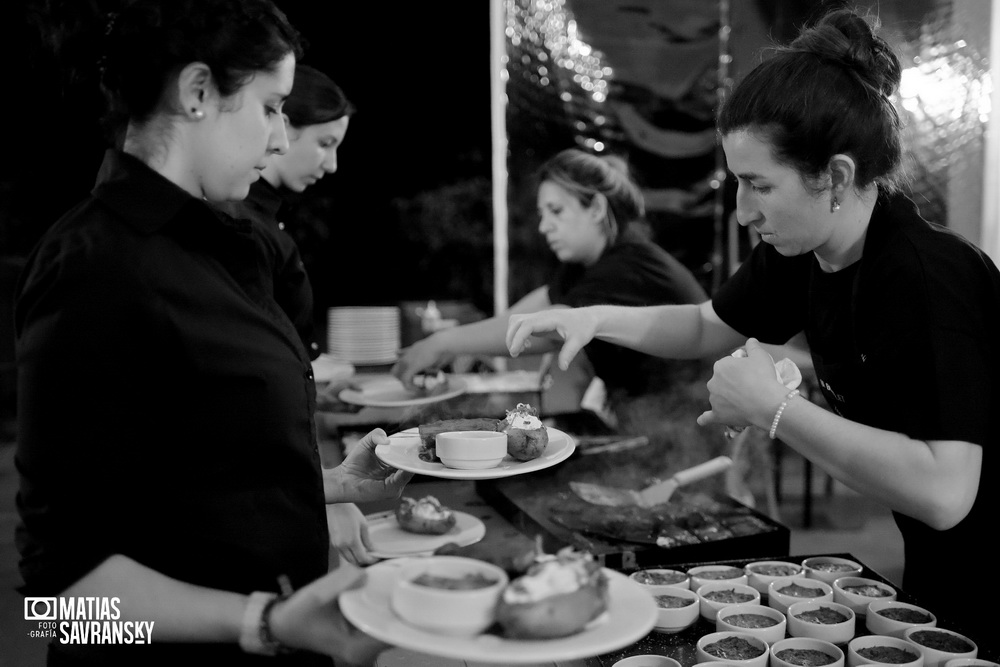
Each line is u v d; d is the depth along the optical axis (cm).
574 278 328
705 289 420
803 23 136
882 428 128
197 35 97
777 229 125
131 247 97
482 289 522
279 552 107
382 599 88
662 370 289
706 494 207
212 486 102
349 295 515
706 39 408
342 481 141
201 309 100
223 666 107
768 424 123
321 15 488
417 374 271
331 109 227
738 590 150
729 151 123
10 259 434
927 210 365
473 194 514
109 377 93
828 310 137
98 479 92
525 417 132
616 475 221
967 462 113
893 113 121
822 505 384
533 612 76
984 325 119
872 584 150
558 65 413
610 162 312
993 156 362
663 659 125
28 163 432
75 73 102
